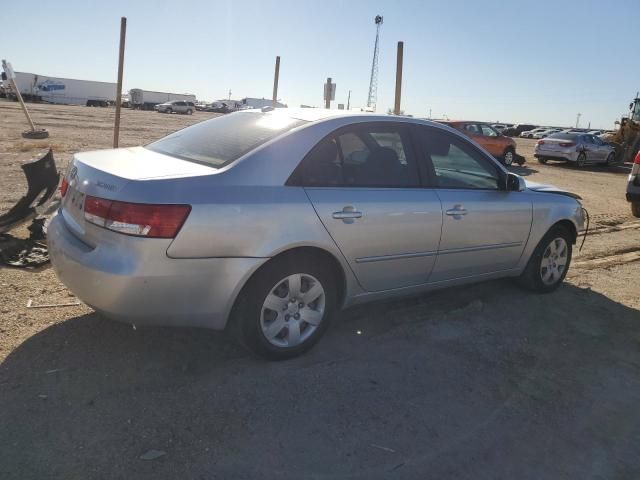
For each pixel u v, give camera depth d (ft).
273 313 11.48
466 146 14.83
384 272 12.94
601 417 10.66
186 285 10.18
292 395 10.57
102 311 10.37
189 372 11.12
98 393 10.16
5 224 15.08
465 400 10.91
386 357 12.43
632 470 9.21
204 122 14.40
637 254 23.67
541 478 8.84
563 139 70.85
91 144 56.24
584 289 18.19
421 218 13.15
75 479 8.01
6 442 8.68
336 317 14.47
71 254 10.54
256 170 10.97
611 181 55.62
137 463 8.42
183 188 10.11
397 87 28.25
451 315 15.06
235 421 9.64
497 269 15.81
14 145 48.91
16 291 14.51
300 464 8.70
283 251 11.07
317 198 11.48
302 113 12.99
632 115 83.20
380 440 9.45
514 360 12.75
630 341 14.24
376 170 12.81
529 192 16.31
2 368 10.76
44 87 217.97
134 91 239.71
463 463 9.04
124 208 9.80
